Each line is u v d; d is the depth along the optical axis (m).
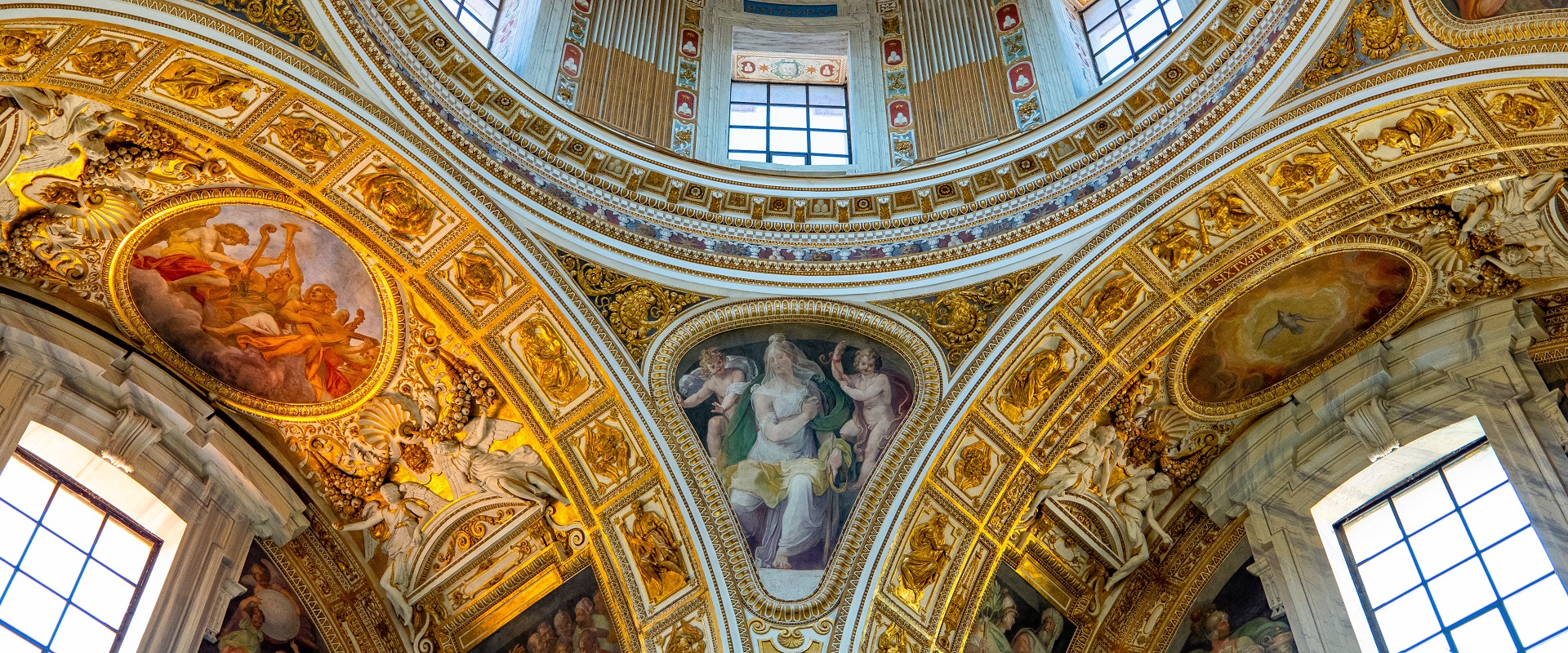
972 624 17.95
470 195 17.14
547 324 17.62
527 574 18.38
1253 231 17.44
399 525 18.50
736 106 20.91
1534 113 15.23
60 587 15.97
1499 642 16.20
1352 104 16.03
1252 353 18.59
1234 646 18.17
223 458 17.77
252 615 17.53
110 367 17.17
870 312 18.09
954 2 21.34
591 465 17.84
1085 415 18.28
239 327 17.77
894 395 18.06
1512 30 14.71
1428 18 15.22
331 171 16.75
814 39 21.47
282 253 17.36
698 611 17.27
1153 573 19.23
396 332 17.75
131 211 16.61
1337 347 18.55
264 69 15.72
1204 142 17.09
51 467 16.58
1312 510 18.47
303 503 18.33
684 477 17.59
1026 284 17.89
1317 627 17.52
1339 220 17.23
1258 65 16.58
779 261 18.28
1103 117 18.08
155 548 17.12
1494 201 16.53
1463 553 17.08
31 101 15.05
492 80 17.94
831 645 16.98
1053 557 18.80
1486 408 17.34
